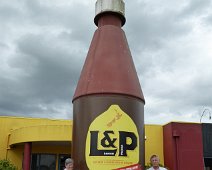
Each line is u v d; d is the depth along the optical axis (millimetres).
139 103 9922
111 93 9570
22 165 20844
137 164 9328
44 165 20891
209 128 22594
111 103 9477
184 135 21297
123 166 9086
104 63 10172
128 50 10945
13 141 20062
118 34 10992
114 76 9883
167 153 21781
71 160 8766
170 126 21531
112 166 9023
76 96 10055
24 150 19359
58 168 20938
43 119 21859
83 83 10102
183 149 21031
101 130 9266
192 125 21594
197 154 21094
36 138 18484
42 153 20984
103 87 9656
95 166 9047
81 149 9375
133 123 9539
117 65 10156
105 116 9375
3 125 21469
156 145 22562
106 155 9086
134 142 9422
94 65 10250
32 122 21750
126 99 9633
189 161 20859
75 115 9945
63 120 21922
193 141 21297
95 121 9375
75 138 9688
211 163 23203
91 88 9766
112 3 11289
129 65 10438
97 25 11711
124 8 11578
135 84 10109
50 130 18422
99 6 11414
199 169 20844
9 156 20969
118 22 11336
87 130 9422
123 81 9867
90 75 10102
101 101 9500
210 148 22234
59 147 21234
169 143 21516
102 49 10531
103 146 9141
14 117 21672
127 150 9234
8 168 17781
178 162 20734
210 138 22406
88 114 9547
